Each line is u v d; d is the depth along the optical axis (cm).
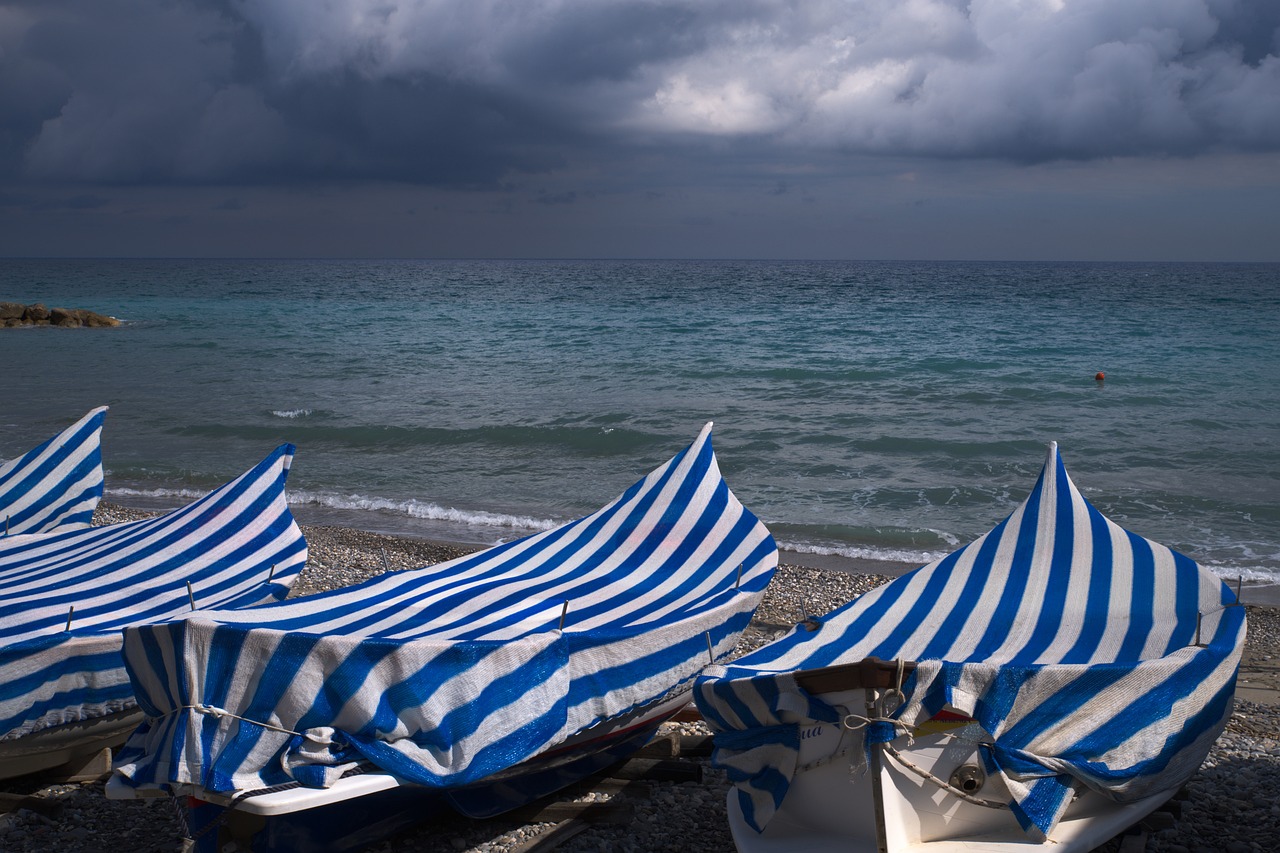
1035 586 600
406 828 546
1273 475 1619
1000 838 463
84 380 2891
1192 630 543
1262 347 3353
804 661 549
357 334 4403
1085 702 464
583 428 2028
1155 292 7856
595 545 788
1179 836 539
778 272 16075
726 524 777
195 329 4700
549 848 539
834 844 471
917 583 620
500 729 518
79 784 631
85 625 663
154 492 1614
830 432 1981
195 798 475
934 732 449
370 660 488
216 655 474
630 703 594
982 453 1800
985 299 6906
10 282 10956
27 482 966
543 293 8381
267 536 814
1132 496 1493
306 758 474
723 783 625
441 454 1889
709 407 2317
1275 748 676
